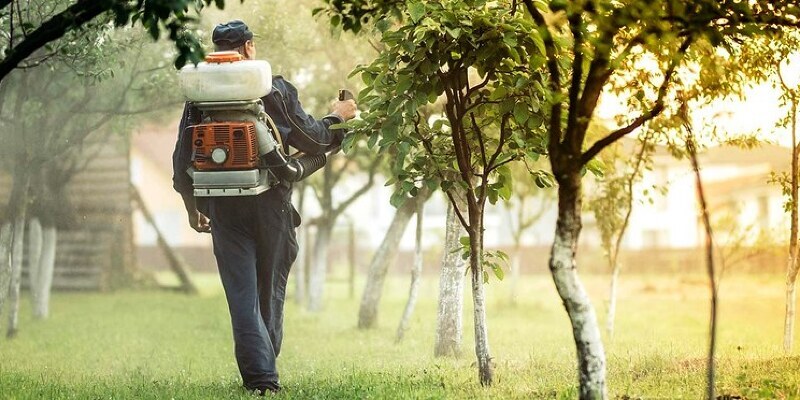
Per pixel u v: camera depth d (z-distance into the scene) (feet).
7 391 44.01
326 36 71.67
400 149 40.22
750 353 55.47
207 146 40.91
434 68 39.40
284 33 71.77
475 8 39.04
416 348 64.44
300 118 43.75
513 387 41.34
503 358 54.85
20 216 74.54
